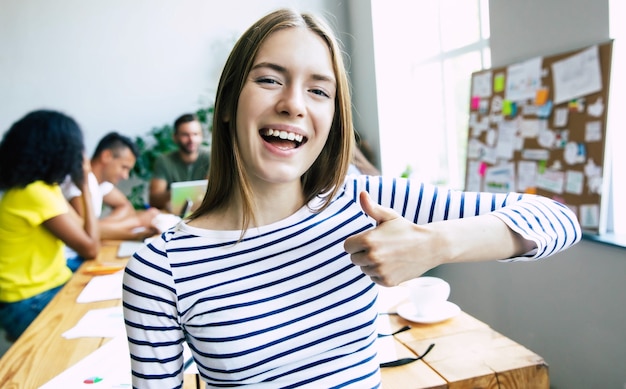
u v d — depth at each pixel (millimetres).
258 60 686
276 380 708
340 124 766
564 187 2078
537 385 974
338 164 779
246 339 686
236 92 707
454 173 3443
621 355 1863
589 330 2004
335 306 735
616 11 1826
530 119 2236
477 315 2727
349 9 4148
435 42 3496
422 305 1229
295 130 690
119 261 2211
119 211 3357
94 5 3811
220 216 776
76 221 2311
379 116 3787
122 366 1088
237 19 4043
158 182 3660
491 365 976
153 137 3965
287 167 701
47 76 3773
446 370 967
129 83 3912
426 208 788
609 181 1934
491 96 2494
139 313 685
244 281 710
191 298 692
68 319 1445
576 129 2000
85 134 3875
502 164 2439
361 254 621
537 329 2297
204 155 3736
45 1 3729
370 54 3824
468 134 2693
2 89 3707
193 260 706
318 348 725
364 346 761
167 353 701
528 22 2223
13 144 2145
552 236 716
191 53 3992
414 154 3857
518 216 715
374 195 802
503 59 2410
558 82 2068
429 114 3664
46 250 2217
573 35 1995
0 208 2133
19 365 1142
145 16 3902
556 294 2156
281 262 732
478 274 2684
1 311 2135
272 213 757
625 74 1854
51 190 2211
